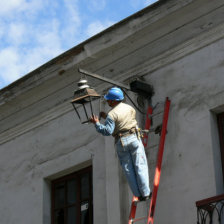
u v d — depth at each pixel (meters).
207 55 12.16
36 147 14.80
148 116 12.45
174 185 11.85
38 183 14.44
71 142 14.08
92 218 13.37
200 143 11.76
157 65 12.83
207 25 12.22
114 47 13.27
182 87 12.34
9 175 15.19
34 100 14.88
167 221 11.72
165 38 12.70
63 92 14.45
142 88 12.63
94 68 13.80
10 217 14.77
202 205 10.66
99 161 13.38
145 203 12.13
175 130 12.17
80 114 14.09
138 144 11.01
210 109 11.84
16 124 15.41
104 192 13.05
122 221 12.43
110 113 11.01
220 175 11.52
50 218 14.13
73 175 14.08
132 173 11.01
